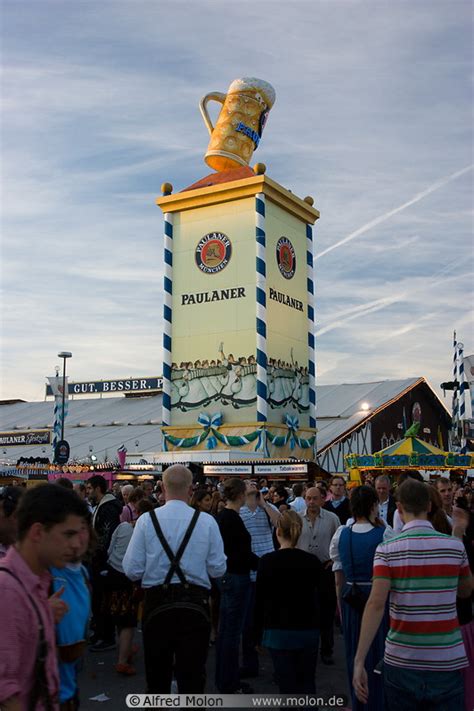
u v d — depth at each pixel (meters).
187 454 30.84
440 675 4.36
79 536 3.20
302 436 35.56
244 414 33.47
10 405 68.25
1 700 2.80
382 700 6.16
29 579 3.05
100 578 9.01
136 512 10.30
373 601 4.54
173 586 5.61
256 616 6.43
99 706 7.37
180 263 36.38
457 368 35.00
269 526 10.12
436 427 55.97
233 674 7.72
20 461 36.91
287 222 36.81
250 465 24.52
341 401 50.19
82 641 3.66
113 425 53.78
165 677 5.62
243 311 34.31
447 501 9.05
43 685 2.99
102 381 66.44
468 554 6.46
